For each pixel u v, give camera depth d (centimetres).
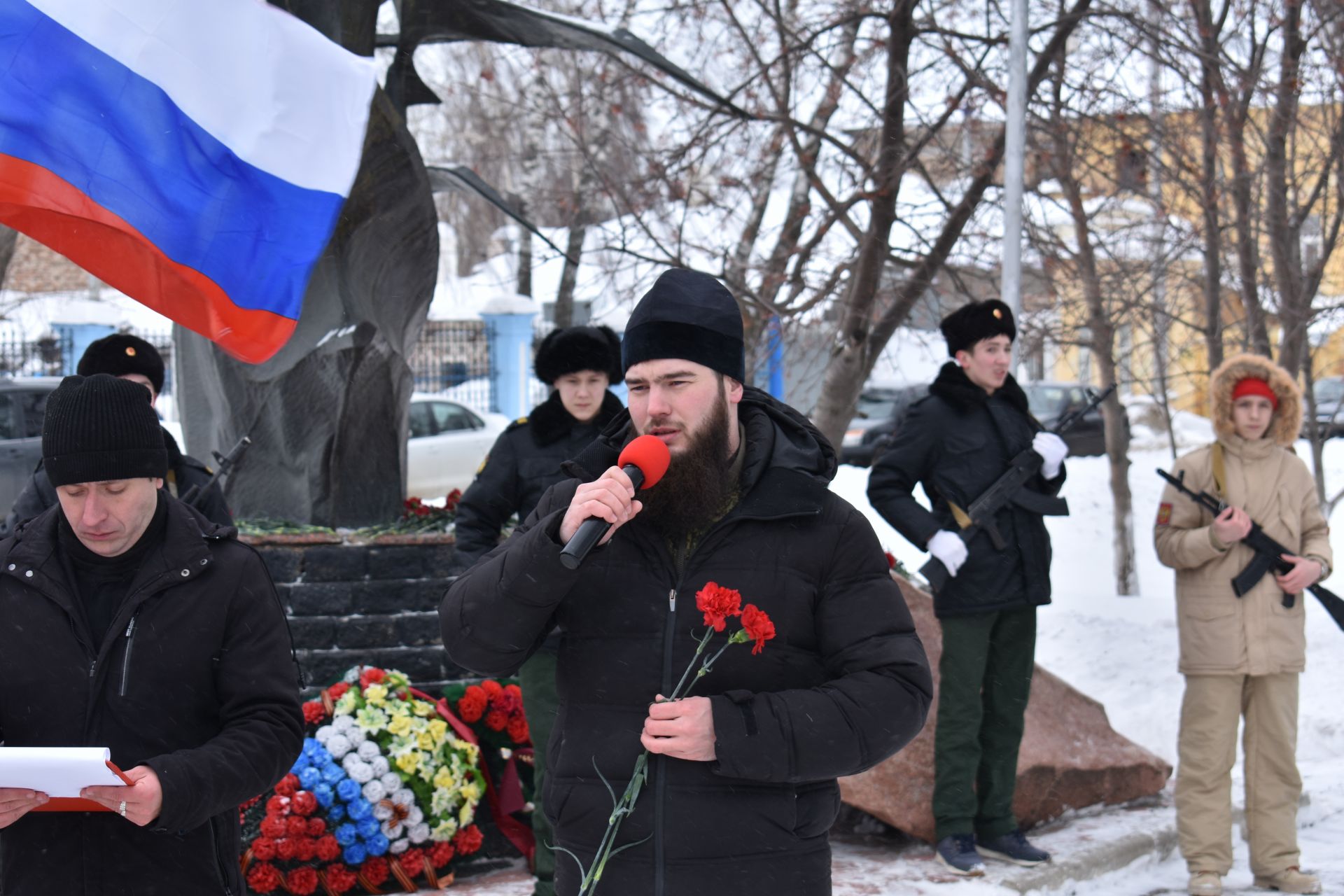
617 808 234
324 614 507
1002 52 841
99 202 357
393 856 437
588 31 577
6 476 1174
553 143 1412
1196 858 476
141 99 364
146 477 253
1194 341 1037
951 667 473
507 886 450
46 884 250
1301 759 679
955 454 479
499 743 482
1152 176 916
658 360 242
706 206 862
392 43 572
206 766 242
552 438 447
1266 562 474
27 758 213
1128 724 739
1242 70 780
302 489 541
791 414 265
